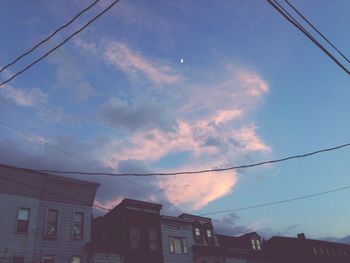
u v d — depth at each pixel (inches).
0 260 954.1
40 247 1040.8
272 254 1841.8
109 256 1170.6
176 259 1401.3
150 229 1389.0
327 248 2213.3
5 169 1047.0
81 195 1189.7
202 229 1590.8
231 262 1599.4
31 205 1074.1
